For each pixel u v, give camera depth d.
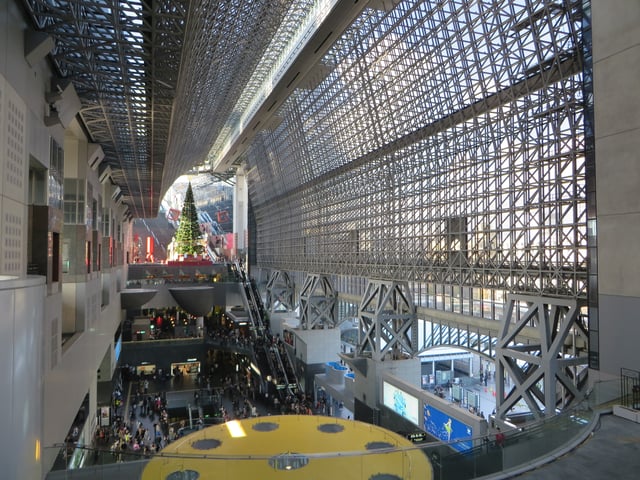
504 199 26.38
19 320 9.07
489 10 24.78
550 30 21.77
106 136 30.95
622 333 17.62
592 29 19.00
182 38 17.16
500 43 25.61
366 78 36.28
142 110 27.05
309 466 13.04
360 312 39.59
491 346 29.88
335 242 48.03
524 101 24.72
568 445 10.51
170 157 40.75
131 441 31.33
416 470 12.08
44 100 18.52
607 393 13.32
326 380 46.12
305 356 49.62
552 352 22.17
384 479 12.25
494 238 27.36
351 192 44.88
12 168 14.24
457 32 26.97
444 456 11.90
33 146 16.67
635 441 10.78
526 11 23.11
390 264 37.47
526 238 25.27
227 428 17.48
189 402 44.25
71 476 13.46
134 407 42.03
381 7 30.83
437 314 34.75
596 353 18.62
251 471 13.12
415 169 34.66
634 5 17.33
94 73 20.75
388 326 37.09
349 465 12.95
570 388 22.36
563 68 21.81
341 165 45.41
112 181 49.22
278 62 41.41
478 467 10.82
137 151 36.72
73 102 21.97
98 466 13.41
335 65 37.44
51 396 18.67
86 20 16.41
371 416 36.06
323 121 45.50
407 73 32.19
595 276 18.77
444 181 31.34
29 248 17.23
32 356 9.81
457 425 26.17
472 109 27.83
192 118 33.84
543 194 23.88
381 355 36.38
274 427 17.50
